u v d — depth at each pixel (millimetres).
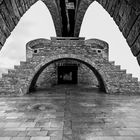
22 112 6012
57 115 5590
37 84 15258
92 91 11844
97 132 4012
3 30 2238
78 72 16906
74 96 9727
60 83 18703
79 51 10789
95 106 7008
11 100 8508
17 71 10555
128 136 3760
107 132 4020
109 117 5336
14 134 3893
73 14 16422
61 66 17406
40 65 10703
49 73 16062
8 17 2316
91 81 16484
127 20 2240
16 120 5023
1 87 10195
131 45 2336
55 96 9742
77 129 4227
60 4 14641
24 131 4090
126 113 5848
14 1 2354
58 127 4379
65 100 8438
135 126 4453
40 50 10836
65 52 10789
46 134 3887
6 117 5355
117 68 10633
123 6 2240
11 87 10234
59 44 10828
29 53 14492
